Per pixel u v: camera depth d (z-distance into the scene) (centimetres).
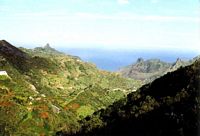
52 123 18100
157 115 7638
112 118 10250
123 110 9994
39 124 17400
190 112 6238
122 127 8750
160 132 6906
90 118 11694
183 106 6825
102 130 9531
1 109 16838
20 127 16250
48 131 17262
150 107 8538
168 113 7106
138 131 7919
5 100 18150
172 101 7700
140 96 10225
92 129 10206
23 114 17550
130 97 10819
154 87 9994
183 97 7406
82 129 10894
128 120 8725
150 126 7581
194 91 6925
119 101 11000
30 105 18838
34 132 16588
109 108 10994
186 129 6056
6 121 15800
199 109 5912
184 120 6256
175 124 6575
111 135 8912
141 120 8119
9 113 16762
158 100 8888
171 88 9175
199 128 5094
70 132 11575
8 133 15188
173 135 6412
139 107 9044
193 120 5916
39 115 18075
